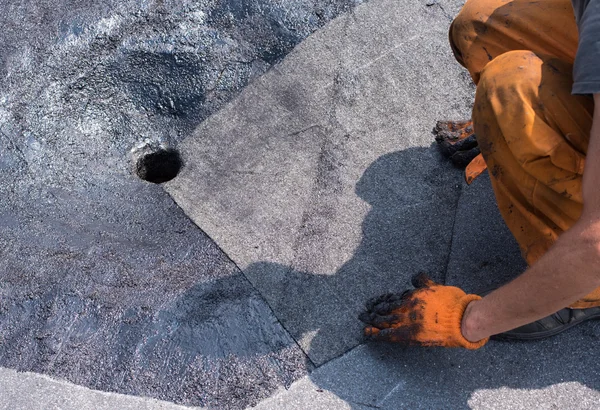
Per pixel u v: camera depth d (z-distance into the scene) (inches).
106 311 83.6
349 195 96.9
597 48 50.3
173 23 117.7
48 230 91.7
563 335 81.7
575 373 78.6
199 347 80.7
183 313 83.8
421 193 97.0
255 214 95.0
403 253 90.4
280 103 108.9
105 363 78.9
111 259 89.2
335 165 100.5
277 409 75.5
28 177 97.1
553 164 62.6
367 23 119.2
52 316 82.8
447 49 115.5
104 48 113.6
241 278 87.8
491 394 76.8
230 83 112.2
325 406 75.7
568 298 53.4
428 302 74.1
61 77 109.1
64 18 114.8
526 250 73.3
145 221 94.3
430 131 104.7
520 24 71.2
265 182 98.8
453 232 92.4
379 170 99.8
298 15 120.3
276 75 112.6
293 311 84.4
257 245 91.5
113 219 94.3
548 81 62.0
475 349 80.3
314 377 78.3
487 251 90.2
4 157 98.4
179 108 109.7
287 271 88.7
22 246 89.5
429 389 77.1
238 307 84.6
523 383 77.7
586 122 61.1
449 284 87.0
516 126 62.3
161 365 79.0
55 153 100.7
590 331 82.1
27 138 101.1
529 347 80.6
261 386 77.5
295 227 93.4
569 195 63.5
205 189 98.4
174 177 102.8
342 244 91.4
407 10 121.0
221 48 116.0
